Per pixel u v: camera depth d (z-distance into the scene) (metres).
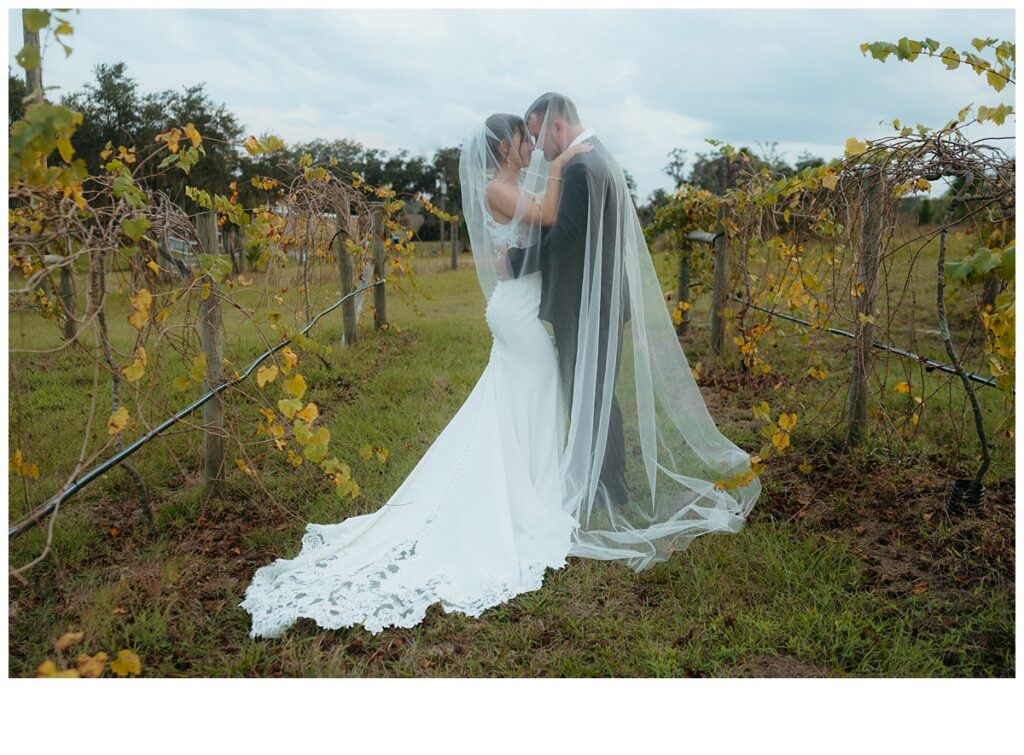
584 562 2.87
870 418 4.07
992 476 3.53
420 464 3.20
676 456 3.24
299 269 5.55
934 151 2.94
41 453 3.87
